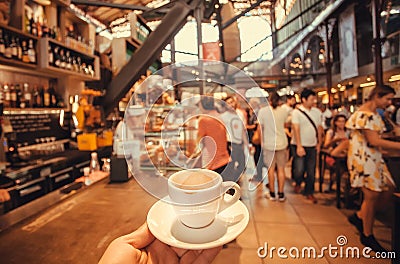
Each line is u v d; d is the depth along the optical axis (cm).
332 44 716
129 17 506
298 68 784
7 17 276
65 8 354
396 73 442
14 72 312
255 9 512
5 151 258
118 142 236
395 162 242
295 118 340
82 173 340
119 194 192
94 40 435
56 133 364
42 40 295
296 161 359
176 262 65
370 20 529
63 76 373
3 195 198
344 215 282
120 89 415
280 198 327
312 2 558
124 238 61
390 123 317
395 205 187
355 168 226
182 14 365
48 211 158
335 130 378
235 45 598
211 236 45
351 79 620
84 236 127
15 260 107
